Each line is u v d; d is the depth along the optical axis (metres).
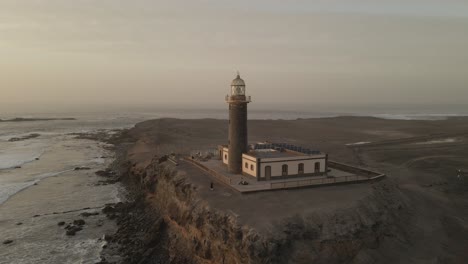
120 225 38.12
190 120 152.38
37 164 69.75
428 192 40.25
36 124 166.75
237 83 39.28
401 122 140.50
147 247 32.44
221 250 26.03
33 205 44.38
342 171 43.81
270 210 28.12
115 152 85.81
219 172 41.75
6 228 37.16
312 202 30.06
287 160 38.22
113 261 30.59
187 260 28.81
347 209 28.62
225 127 127.00
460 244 28.86
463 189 42.94
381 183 37.31
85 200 46.72
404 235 28.91
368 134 103.00
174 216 33.91
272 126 127.81
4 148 91.06
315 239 25.36
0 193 49.03
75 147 93.69
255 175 37.66
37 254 31.70
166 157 52.44
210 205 29.94
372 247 26.42
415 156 62.94
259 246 23.34
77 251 32.34
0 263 30.08
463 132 97.62
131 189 51.12
